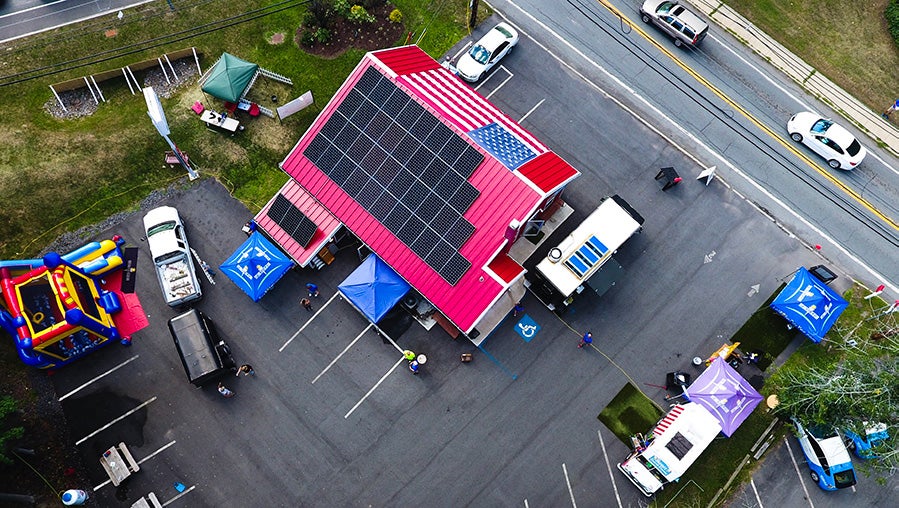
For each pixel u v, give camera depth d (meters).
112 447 32.72
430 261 32.69
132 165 38.88
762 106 41.78
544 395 34.56
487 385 34.69
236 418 33.81
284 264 34.78
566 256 34.62
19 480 31.70
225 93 38.75
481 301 32.03
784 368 35.06
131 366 34.56
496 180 31.67
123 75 41.31
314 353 35.22
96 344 34.00
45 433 32.78
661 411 34.25
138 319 35.50
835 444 31.95
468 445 33.56
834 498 32.84
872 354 35.28
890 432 31.58
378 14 43.62
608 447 33.62
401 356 35.19
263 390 34.41
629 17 43.94
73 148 39.09
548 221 38.19
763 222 38.62
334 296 36.47
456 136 32.31
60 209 37.62
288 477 32.91
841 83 42.75
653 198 38.97
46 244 36.88
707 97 41.88
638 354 35.47
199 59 42.09
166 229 35.78
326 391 34.50
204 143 39.66
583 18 43.78
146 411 33.69
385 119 33.59
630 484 33.00
